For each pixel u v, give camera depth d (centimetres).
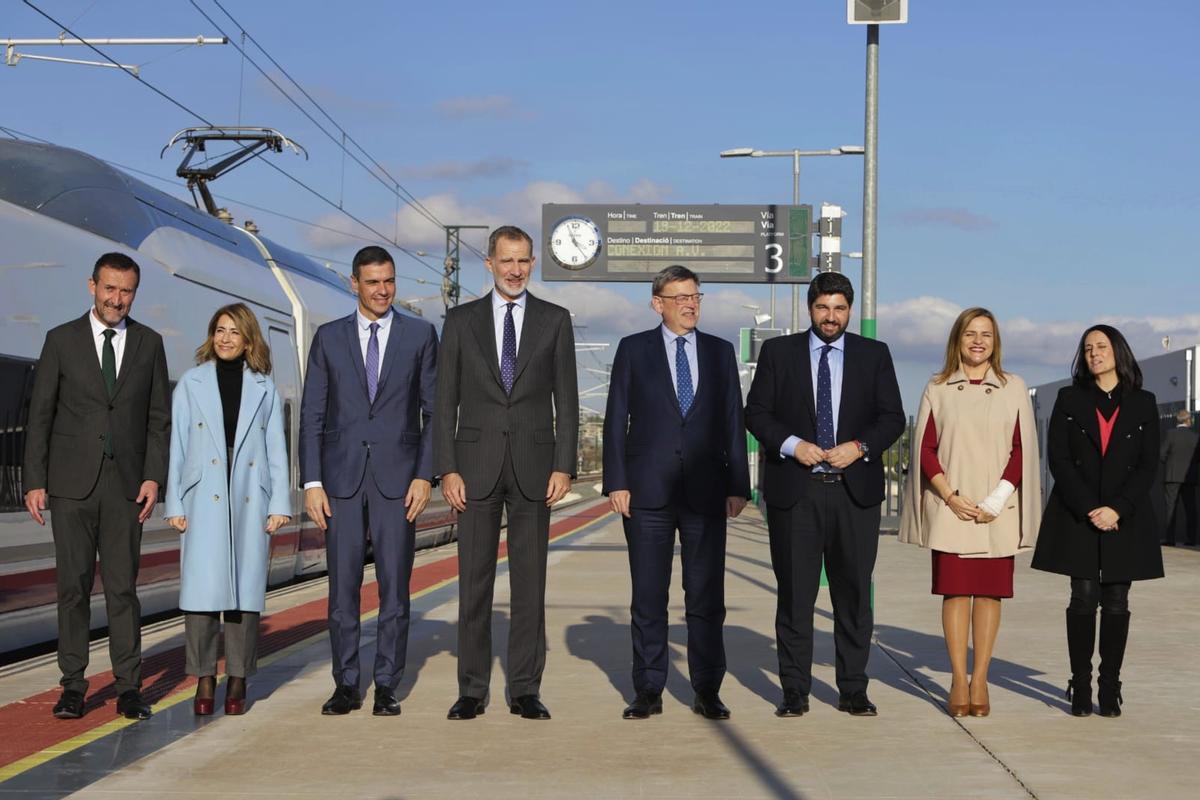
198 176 2281
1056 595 1323
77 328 661
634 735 613
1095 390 666
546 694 729
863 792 505
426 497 675
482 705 666
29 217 967
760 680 779
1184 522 2284
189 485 657
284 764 550
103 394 657
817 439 663
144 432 671
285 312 1534
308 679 776
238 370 677
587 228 2336
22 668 856
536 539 662
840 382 667
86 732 618
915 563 1852
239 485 662
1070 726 638
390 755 568
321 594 1405
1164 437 2334
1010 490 657
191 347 1238
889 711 677
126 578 659
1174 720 655
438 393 663
